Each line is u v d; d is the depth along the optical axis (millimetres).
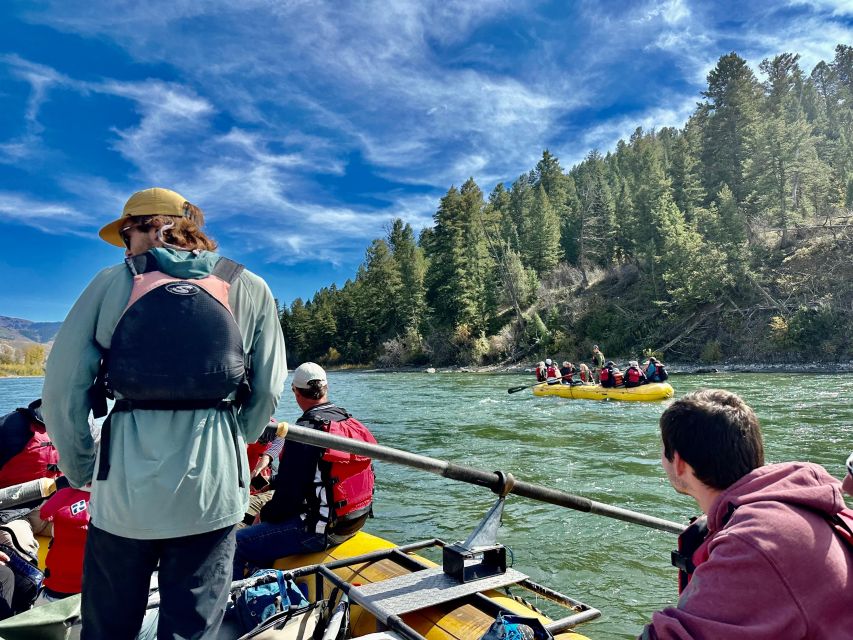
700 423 1574
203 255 1847
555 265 62844
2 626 2301
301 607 2484
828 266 38438
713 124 57031
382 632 2350
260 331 1896
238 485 1759
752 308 38500
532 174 102938
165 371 1636
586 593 4738
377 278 72875
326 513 3371
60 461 1755
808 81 88188
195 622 1650
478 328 54812
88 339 1691
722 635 1207
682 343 40156
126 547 1656
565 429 12812
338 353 77438
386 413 17359
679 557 1761
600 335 45938
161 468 1610
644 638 1349
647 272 48812
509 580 2781
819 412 13828
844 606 1236
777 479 1412
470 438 12062
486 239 62125
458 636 2406
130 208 1898
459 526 6305
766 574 1229
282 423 2375
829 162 62906
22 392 33594
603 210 61906
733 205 41969
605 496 7297
